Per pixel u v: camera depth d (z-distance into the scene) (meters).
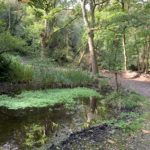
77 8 25.72
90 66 24.39
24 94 12.94
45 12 26.41
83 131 7.91
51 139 7.44
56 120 9.39
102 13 21.27
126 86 16.11
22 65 16.27
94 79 16.25
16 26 30.38
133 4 22.83
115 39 22.61
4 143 7.22
